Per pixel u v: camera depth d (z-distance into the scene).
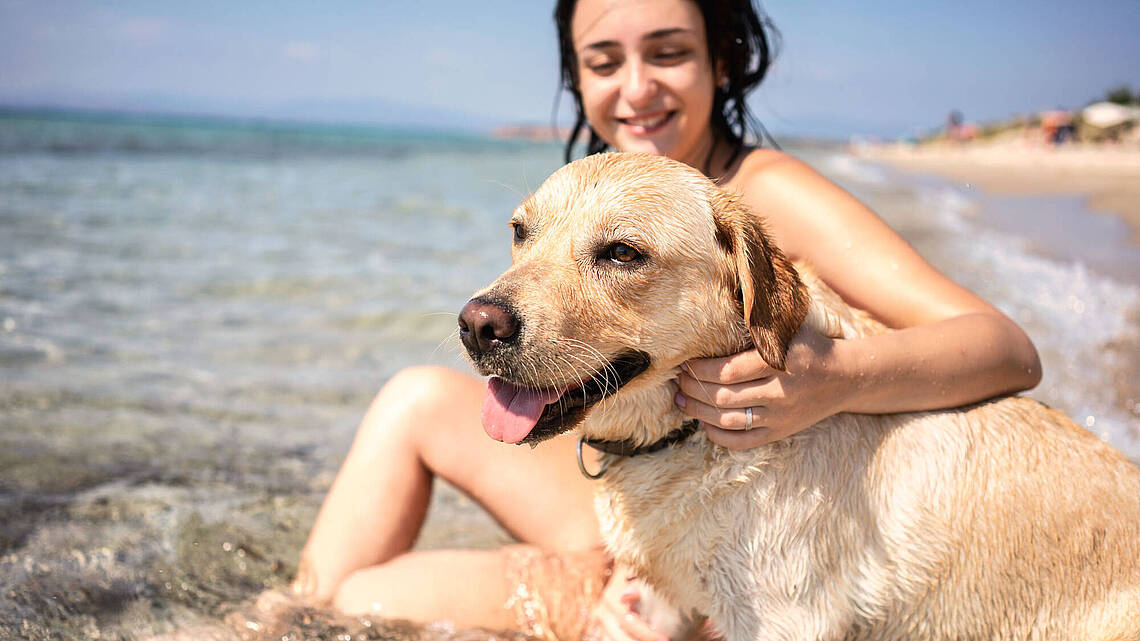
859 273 0.78
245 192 3.96
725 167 0.92
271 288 1.98
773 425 0.63
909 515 0.67
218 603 0.78
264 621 0.75
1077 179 6.00
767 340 0.61
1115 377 1.28
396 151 11.61
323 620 0.75
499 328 0.62
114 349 1.50
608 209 0.66
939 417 0.71
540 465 0.84
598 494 0.73
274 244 2.53
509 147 17.44
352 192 4.23
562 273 0.65
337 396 1.34
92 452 1.09
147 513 0.94
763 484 0.66
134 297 1.85
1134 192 4.64
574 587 0.80
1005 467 0.68
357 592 0.78
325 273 2.14
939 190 4.96
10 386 1.28
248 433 1.19
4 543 0.86
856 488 0.67
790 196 0.82
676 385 0.68
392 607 0.76
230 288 1.96
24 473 1.02
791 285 0.64
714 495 0.66
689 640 0.76
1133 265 2.19
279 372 1.44
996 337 0.70
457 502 1.05
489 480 0.84
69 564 0.83
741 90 0.95
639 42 0.88
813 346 0.64
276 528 0.93
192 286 1.96
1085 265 2.19
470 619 0.77
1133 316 1.66
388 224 3.04
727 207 0.68
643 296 0.65
